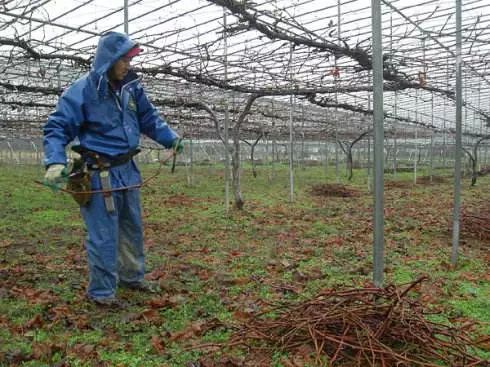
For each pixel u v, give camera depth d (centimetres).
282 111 1883
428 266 592
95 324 394
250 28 709
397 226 874
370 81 1147
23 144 3984
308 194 1460
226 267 587
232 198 1353
